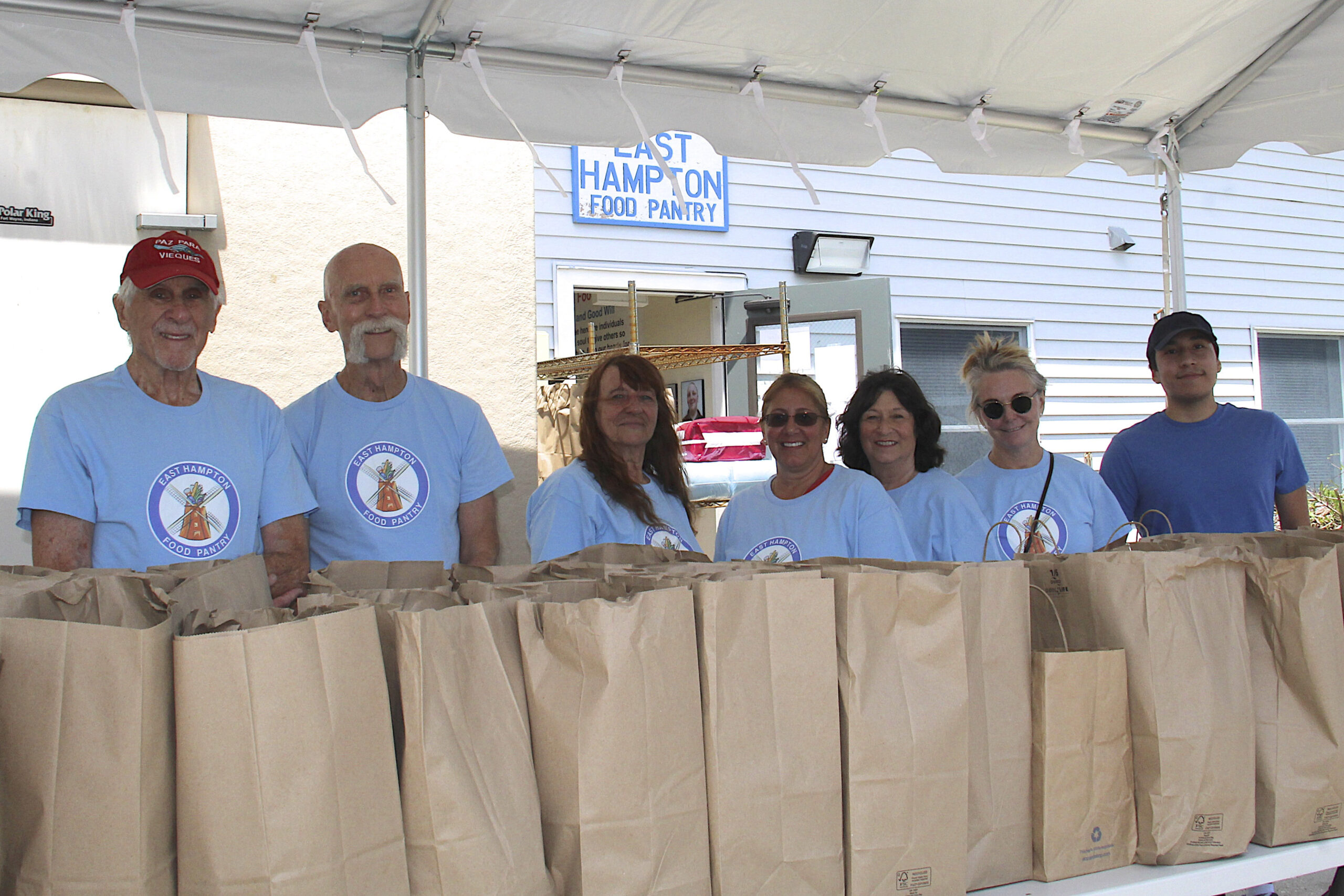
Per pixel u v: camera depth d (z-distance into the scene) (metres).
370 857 0.97
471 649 1.07
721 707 1.13
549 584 1.28
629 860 1.07
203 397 2.03
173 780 0.94
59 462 1.86
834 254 6.15
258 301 3.46
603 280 5.68
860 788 1.17
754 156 3.08
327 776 0.95
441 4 2.32
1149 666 1.33
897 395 2.66
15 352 3.13
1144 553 1.38
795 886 1.15
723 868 1.11
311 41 2.33
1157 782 1.32
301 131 3.54
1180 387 2.96
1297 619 1.40
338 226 3.59
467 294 3.83
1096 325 6.97
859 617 1.21
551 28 2.51
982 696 1.28
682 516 2.57
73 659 0.92
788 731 1.16
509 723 1.08
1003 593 1.31
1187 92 3.12
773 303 5.73
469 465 2.48
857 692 1.18
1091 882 1.29
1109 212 7.01
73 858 0.90
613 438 2.41
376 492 2.32
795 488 2.52
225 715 0.93
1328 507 7.20
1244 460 2.91
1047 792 1.29
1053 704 1.30
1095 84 3.01
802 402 2.47
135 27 2.23
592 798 1.06
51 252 3.18
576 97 2.78
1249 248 7.49
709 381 5.93
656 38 2.59
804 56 2.74
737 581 1.16
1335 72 2.92
